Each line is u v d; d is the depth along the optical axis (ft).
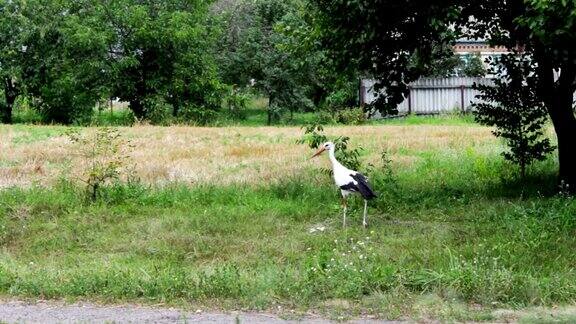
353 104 142.20
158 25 132.26
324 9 42.50
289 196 44.73
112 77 133.28
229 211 40.83
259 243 34.40
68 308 24.23
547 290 24.43
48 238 36.50
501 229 35.17
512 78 47.14
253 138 84.12
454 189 46.01
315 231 36.76
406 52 46.21
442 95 139.74
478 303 24.12
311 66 138.21
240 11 153.58
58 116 144.05
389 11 40.50
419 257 30.27
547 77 44.50
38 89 145.59
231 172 54.34
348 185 37.50
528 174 49.78
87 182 44.19
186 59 135.95
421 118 131.03
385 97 48.16
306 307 23.76
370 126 111.24
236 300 24.56
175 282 25.96
